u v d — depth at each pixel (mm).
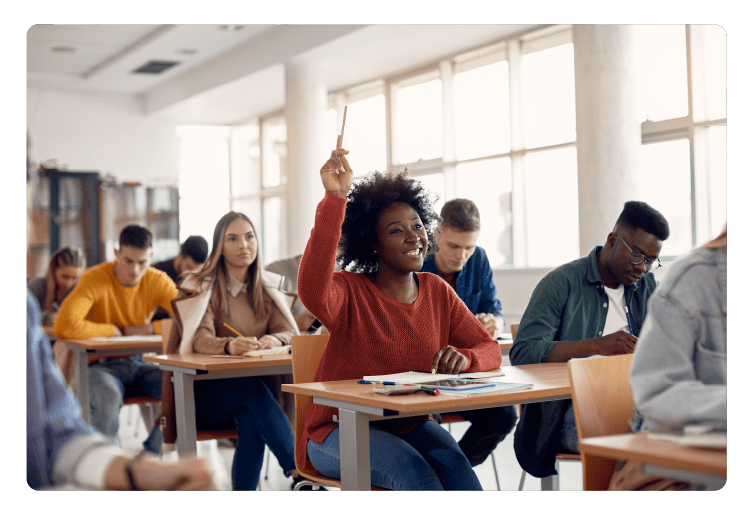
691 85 5047
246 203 8781
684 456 1074
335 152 1952
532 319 2422
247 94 7789
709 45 4973
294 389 1848
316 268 1920
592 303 2461
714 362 1322
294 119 6699
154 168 8242
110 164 7961
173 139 8414
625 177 5078
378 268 2209
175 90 8023
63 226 7254
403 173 2232
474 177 6832
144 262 4078
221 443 3822
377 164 7684
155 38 6711
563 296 2439
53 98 7762
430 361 2090
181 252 4574
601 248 2502
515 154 6430
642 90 5379
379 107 7645
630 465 1451
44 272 7004
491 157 6648
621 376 1590
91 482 898
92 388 3473
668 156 5207
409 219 2111
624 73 5078
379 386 1808
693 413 1211
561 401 2242
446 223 3391
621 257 2381
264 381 3059
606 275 2465
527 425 2322
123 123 8102
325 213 1923
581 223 5238
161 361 2758
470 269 3590
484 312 3617
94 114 7938
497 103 6570
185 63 7527
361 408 1676
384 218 2111
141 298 4148
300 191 6754
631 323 2510
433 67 7027
